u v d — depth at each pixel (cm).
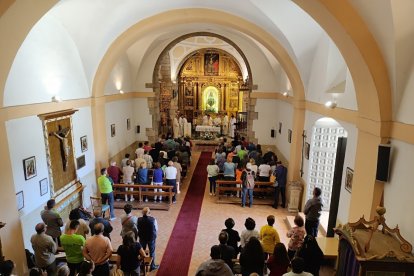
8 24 486
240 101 2338
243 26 898
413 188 407
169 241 759
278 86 1373
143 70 1472
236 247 536
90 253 478
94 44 876
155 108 1526
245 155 1127
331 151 834
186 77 2347
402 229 429
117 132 1271
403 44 415
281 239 783
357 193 550
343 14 455
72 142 854
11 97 607
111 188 867
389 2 387
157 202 991
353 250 416
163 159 1118
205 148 1811
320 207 667
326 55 736
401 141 441
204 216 906
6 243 566
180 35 1434
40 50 704
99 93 998
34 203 680
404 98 439
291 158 1002
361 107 528
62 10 715
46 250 519
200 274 408
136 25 930
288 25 766
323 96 765
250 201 979
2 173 555
